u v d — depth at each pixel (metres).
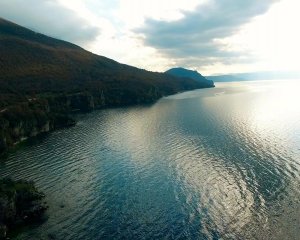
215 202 61.59
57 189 70.88
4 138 107.56
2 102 146.62
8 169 86.00
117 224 55.88
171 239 50.91
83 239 51.91
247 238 50.09
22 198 60.41
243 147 96.69
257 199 61.69
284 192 63.81
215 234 51.59
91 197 66.44
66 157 94.94
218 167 79.69
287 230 51.34
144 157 91.50
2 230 53.09
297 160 81.69
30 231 54.53
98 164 87.00
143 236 52.06
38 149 106.75
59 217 58.84
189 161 85.56
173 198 64.25
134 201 63.88
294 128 122.44
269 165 79.19
